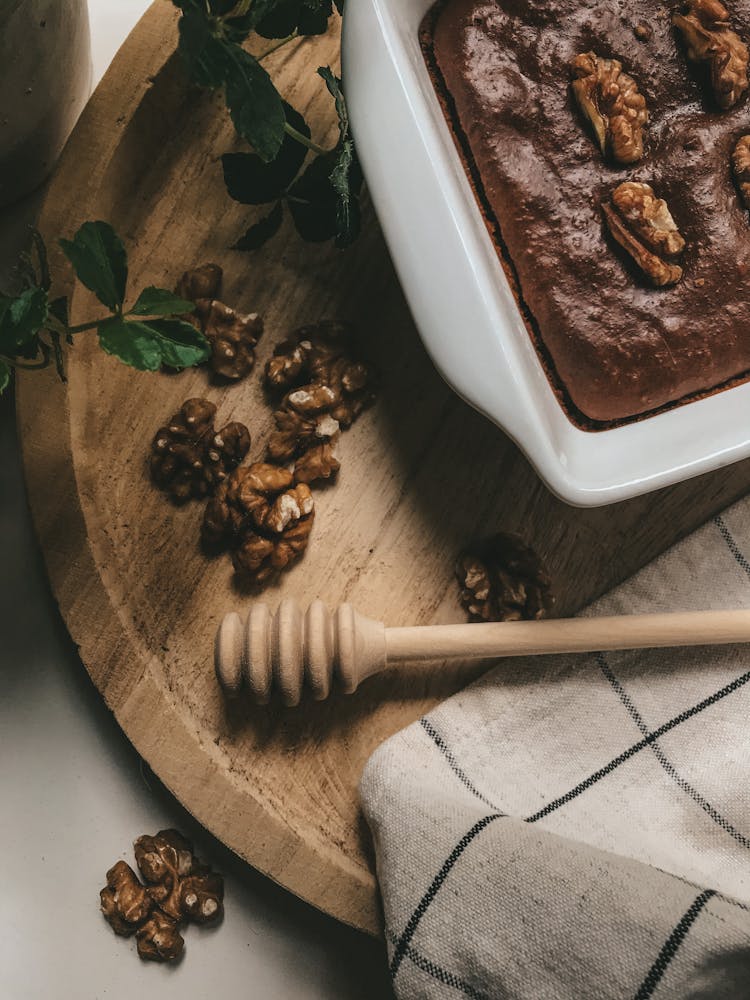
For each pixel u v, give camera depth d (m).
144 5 0.47
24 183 0.45
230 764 0.43
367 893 0.42
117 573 0.43
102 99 0.43
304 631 0.41
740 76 0.41
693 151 0.42
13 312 0.38
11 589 0.45
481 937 0.40
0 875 0.45
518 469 0.44
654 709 0.43
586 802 0.43
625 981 0.39
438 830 0.41
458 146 0.42
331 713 0.43
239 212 0.45
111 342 0.38
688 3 0.42
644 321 0.41
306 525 0.43
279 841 0.42
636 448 0.41
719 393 0.42
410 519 0.44
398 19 0.41
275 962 0.45
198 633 0.43
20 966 0.44
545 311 0.41
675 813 0.43
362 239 0.45
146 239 0.45
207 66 0.37
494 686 0.43
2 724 0.45
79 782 0.45
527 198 0.41
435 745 0.43
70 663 0.45
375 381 0.44
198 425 0.43
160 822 0.45
